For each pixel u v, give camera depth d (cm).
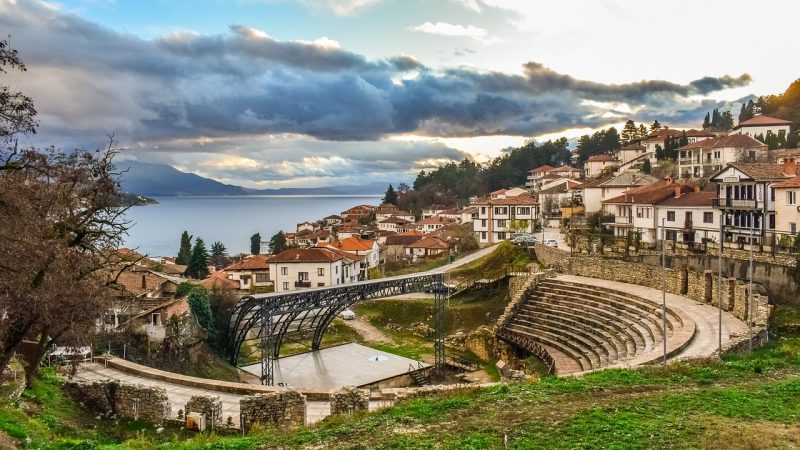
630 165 14188
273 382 5188
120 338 4462
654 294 5156
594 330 4800
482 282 7844
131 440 2253
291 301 5425
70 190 2784
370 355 6359
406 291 6103
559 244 8850
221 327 5747
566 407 2181
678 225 7662
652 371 2716
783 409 2083
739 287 4169
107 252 3266
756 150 10156
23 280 2297
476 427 1988
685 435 1812
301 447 1939
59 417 2561
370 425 2105
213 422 2592
